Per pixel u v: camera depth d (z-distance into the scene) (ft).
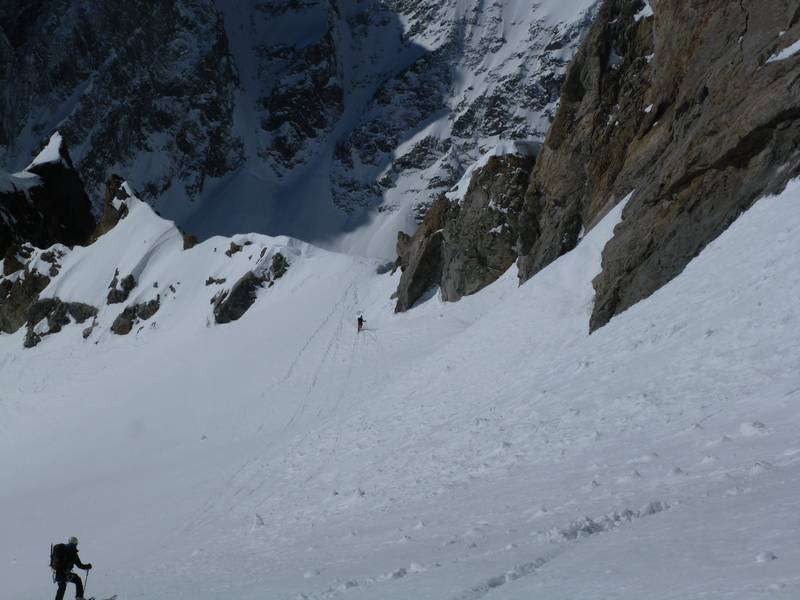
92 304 273.13
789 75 69.51
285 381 161.27
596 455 46.55
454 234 171.42
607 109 125.29
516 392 79.56
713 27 89.92
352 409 116.88
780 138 70.95
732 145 74.23
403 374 120.57
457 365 106.11
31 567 84.58
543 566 26.14
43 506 121.49
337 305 203.51
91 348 254.88
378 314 190.90
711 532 24.23
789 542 20.92
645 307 75.36
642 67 120.88
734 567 20.12
